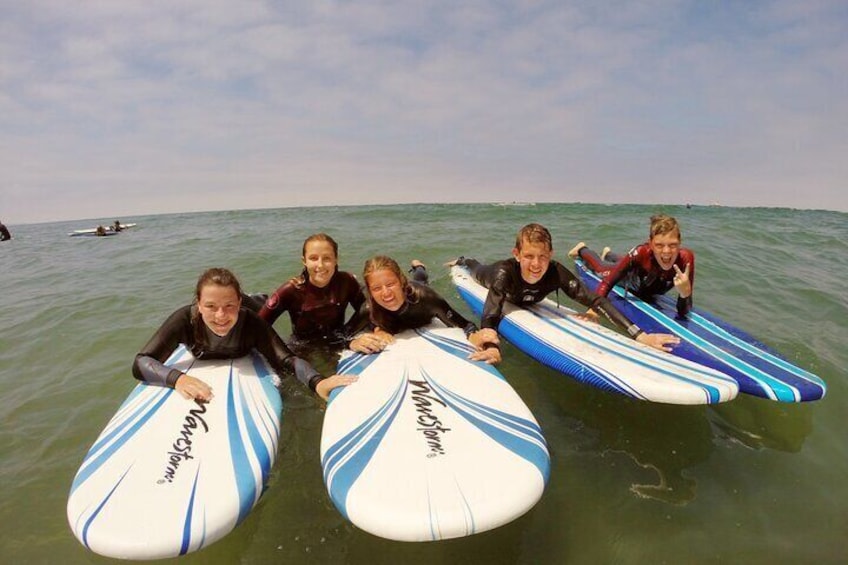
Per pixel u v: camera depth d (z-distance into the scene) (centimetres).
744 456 240
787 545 186
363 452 201
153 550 165
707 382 253
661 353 302
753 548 185
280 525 203
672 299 427
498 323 350
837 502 208
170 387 260
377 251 807
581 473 228
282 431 268
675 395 247
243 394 263
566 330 344
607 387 270
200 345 288
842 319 430
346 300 359
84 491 187
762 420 270
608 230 1020
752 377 273
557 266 364
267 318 338
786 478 223
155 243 1115
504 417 224
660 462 236
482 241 896
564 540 191
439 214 1533
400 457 195
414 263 580
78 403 313
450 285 567
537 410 285
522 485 176
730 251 749
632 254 401
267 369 297
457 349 304
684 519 199
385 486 179
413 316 333
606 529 195
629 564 180
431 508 166
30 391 333
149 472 197
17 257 1044
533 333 341
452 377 265
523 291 370
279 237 1047
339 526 201
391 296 313
